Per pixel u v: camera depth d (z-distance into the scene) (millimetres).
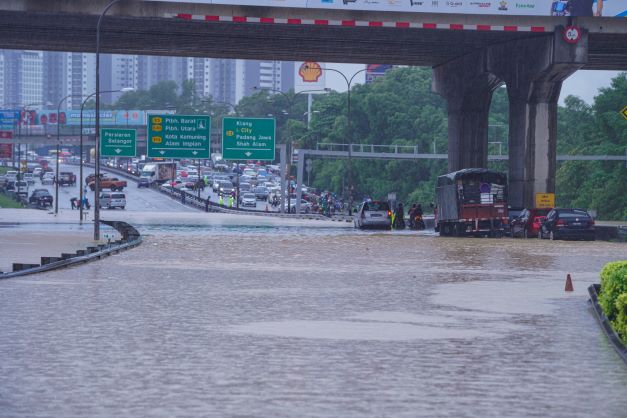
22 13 116188
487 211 122750
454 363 27547
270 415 20734
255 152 193500
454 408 21609
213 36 129125
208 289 49531
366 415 20828
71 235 111750
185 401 22094
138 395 22734
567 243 104500
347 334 33281
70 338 31781
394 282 54781
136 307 41031
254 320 36969
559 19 124000
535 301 44781
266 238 110125
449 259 76125
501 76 135500
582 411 21438
